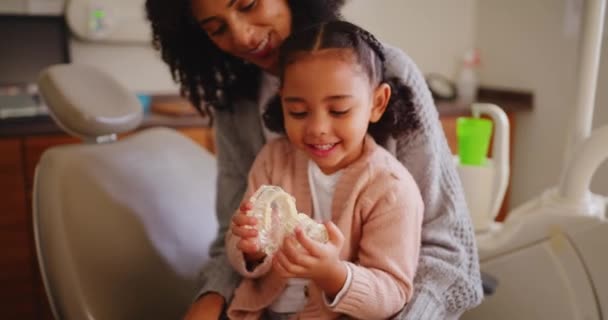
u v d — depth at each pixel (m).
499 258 1.10
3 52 2.07
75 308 0.85
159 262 1.00
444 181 0.83
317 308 0.74
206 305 0.85
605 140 0.97
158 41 0.99
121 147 1.10
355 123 0.71
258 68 0.96
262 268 0.77
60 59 2.18
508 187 2.69
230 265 0.91
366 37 0.74
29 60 2.12
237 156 1.01
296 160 0.82
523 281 1.08
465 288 0.78
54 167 0.97
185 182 1.16
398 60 0.82
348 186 0.76
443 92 2.83
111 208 0.98
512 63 2.67
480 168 1.16
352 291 0.66
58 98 1.00
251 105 0.99
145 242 1.00
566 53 2.37
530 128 2.58
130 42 2.35
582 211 1.00
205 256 1.09
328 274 0.64
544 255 1.04
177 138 1.26
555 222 1.02
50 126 1.88
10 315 1.95
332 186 0.78
